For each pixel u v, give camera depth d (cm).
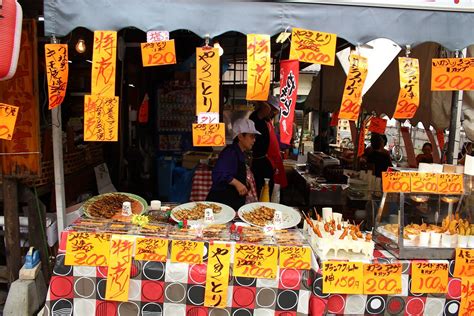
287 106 222
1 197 313
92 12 210
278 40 271
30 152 293
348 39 216
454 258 225
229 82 841
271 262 219
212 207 287
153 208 289
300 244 227
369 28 216
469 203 242
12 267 309
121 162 534
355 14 216
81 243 222
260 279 219
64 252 223
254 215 274
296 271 220
